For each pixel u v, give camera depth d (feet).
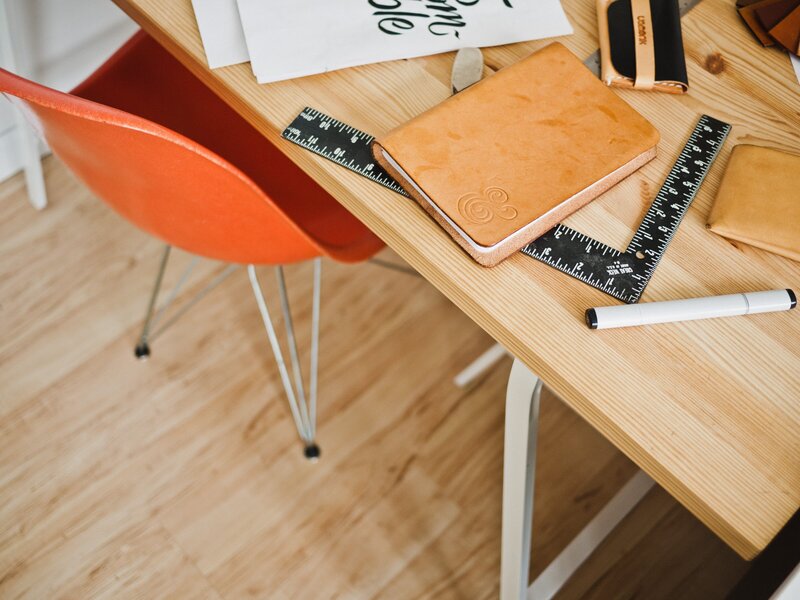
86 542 4.60
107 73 4.08
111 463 4.87
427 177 2.78
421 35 3.30
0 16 4.82
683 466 2.42
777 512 2.36
